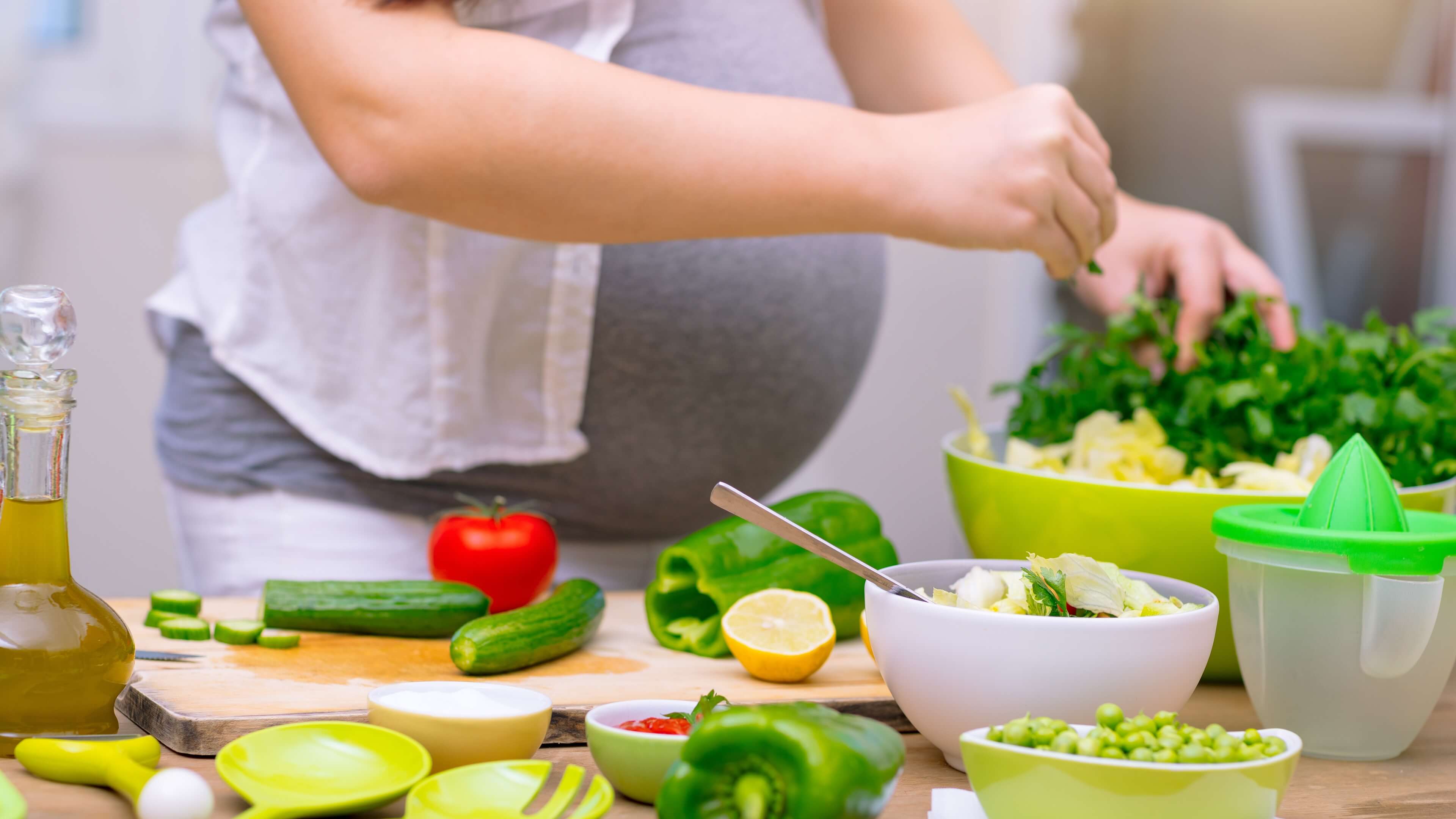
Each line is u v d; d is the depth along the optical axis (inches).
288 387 45.7
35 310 24.1
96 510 77.6
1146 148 86.2
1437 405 39.1
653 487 49.0
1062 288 84.4
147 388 77.7
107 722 25.8
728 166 34.9
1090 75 84.9
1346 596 26.6
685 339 45.4
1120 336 45.1
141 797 19.9
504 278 43.8
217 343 45.3
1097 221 39.3
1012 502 36.2
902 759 20.4
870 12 54.3
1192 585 29.9
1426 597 25.5
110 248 76.2
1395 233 89.4
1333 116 87.6
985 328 86.4
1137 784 20.2
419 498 47.1
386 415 45.4
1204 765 20.4
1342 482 26.9
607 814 23.3
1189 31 85.0
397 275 43.9
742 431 48.3
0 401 24.9
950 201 36.2
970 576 27.9
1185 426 40.5
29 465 25.0
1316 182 88.4
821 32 52.8
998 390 46.9
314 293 44.6
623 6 42.2
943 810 22.8
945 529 88.2
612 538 51.0
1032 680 24.3
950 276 85.0
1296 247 88.5
